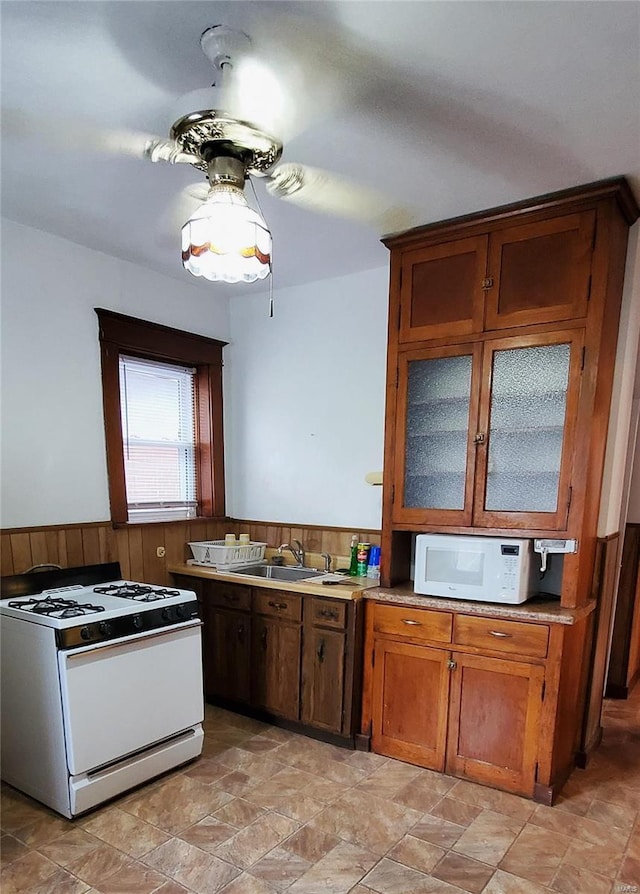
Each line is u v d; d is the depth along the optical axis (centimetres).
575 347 224
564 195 221
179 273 328
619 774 249
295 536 350
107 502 299
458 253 251
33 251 265
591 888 179
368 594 265
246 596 305
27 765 225
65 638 208
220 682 320
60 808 213
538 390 234
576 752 254
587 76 151
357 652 269
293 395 354
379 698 265
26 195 230
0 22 132
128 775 228
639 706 329
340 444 333
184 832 206
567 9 126
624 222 236
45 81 156
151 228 264
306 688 284
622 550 328
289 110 167
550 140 184
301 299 348
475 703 238
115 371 303
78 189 224
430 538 254
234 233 162
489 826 210
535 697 224
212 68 151
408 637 255
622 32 133
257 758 262
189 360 353
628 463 318
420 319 262
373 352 319
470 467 248
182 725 252
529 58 144
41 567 267
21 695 225
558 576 261
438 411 260
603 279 217
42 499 270
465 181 214
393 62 146
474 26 133
